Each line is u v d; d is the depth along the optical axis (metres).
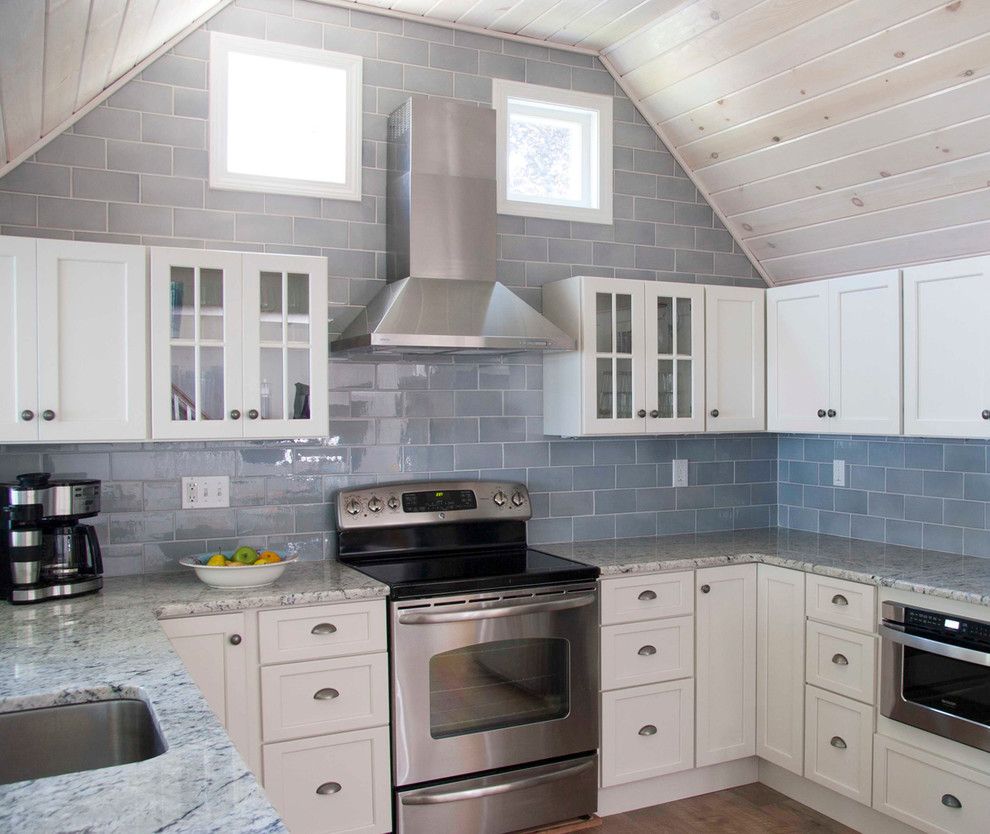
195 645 2.61
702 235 4.07
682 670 3.36
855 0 2.80
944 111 2.94
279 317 2.95
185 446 3.11
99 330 2.71
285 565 2.87
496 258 3.39
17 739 1.65
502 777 2.98
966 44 2.71
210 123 3.15
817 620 3.23
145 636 2.17
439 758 2.89
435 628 2.88
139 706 1.71
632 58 3.69
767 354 3.85
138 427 2.75
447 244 3.28
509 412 3.64
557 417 3.61
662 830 3.17
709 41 3.32
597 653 3.20
